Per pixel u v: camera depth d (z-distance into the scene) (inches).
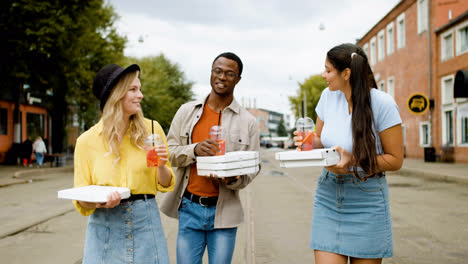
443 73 824.9
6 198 383.6
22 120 956.6
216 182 105.7
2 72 706.8
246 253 192.4
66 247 206.7
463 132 759.7
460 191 402.6
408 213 286.8
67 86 786.2
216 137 97.5
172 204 110.2
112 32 816.3
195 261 107.9
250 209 314.7
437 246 200.7
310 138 93.5
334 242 93.1
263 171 737.0
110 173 84.6
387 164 89.3
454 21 762.2
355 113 89.7
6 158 863.7
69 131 1154.0
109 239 83.5
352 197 92.1
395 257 183.3
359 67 89.7
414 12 959.6
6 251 199.6
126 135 87.6
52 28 651.5
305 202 346.9
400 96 1065.5
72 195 75.8
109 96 84.5
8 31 650.8
